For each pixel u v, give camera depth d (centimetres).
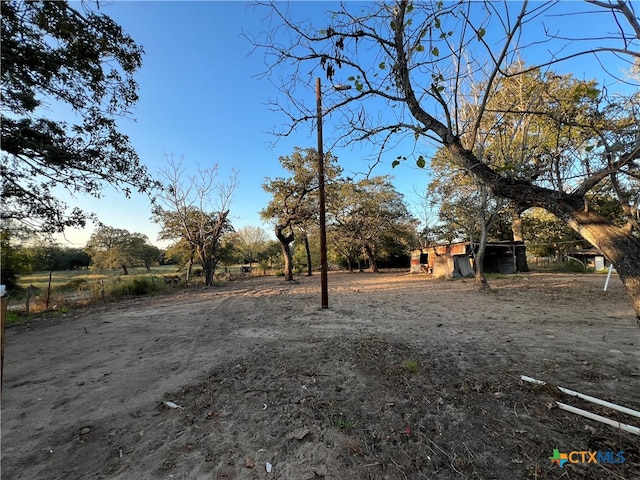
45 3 575
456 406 302
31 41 635
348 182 2114
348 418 292
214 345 566
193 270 3400
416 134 334
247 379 394
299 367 426
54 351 586
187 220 2148
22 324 896
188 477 227
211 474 229
